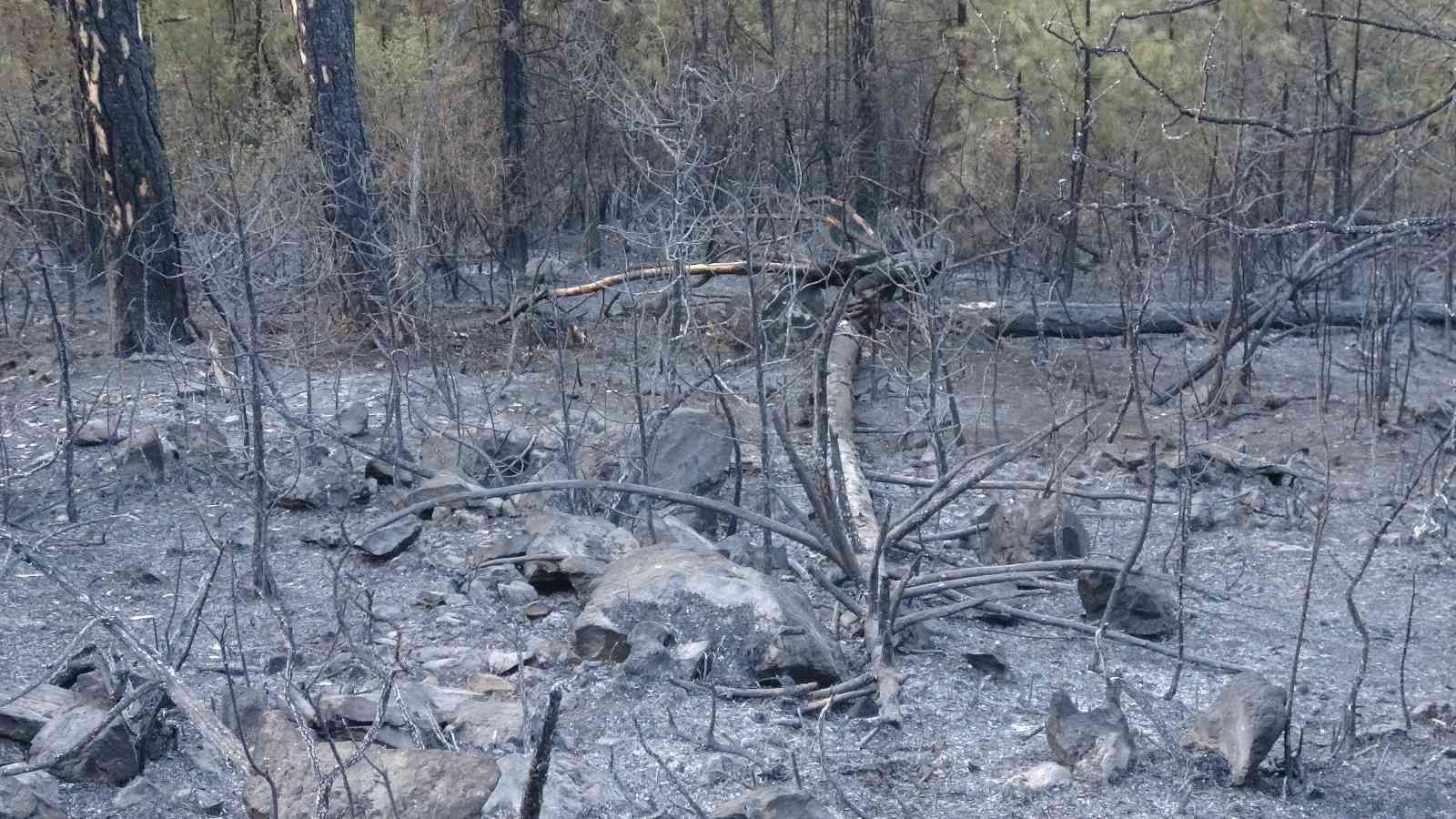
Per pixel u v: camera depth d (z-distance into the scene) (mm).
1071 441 5664
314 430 5668
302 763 2781
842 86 16734
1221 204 9586
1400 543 5855
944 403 8602
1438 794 3281
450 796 2707
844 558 4270
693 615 3924
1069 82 11242
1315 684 4207
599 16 15203
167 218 9203
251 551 5020
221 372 6922
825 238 8375
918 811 3088
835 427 6746
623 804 3023
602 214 14578
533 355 9148
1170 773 3289
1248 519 6242
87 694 3324
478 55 15383
